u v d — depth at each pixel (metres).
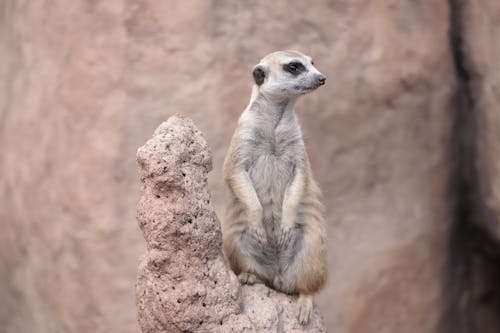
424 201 10.97
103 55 10.36
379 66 10.72
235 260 5.43
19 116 11.55
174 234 4.31
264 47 10.35
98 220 10.23
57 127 10.76
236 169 5.54
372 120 10.73
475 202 11.39
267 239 5.52
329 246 10.52
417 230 10.88
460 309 11.66
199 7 10.21
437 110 11.05
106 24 10.40
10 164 11.67
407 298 10.82
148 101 10.22
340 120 10.59
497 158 10.88
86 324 10.41
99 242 10.23
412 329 10.88
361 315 10.55
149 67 10.27
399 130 10.85
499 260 11.73
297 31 10.48
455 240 11.55
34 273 11.23
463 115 11.35
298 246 5.43
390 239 10.70
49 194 10.83
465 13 11.07
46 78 11.03
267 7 10.42
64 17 10.79
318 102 10.49
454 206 11.41
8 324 12.04
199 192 4.41
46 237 10.89
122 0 10.31
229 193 5.58
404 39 10.87
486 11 10.79
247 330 4.39
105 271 10.20
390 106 10.81
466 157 11.38
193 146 4.48
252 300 4.74
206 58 10.20
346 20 10.66
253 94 5.93
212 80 10.16
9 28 12.19
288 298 5.05
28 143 11.29
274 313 4.71
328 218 10.52
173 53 10.23
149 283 4.37
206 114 10.12
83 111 10.44
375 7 10.77
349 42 10.65
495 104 10.80
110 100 10.28
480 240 11.65
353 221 10.61
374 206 10.73
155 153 4.35
